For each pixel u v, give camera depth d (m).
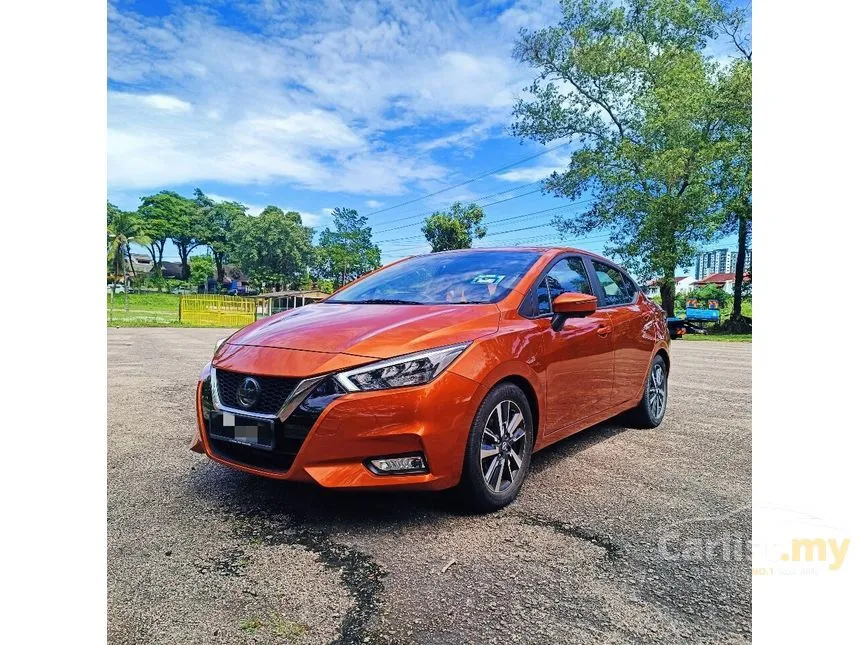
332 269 77.00
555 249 3.71
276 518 2.52
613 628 1.72
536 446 2.94
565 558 2.17
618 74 26.95
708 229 24.23
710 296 37.31
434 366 2.40
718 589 1.96
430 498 2.78
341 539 2.32
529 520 2.54
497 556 2.18
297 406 2.32
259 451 2.41
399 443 2.30
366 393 2.29
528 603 1.86
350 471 2.29
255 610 1.80
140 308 51.69
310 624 1.73
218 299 31.39
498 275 3.30
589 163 27.58
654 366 4.42
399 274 3.73
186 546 2.24
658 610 1.82
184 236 84.12
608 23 27.81
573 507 2.70
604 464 3.40
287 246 68.19
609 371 3.68
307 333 2.65
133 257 92.88
